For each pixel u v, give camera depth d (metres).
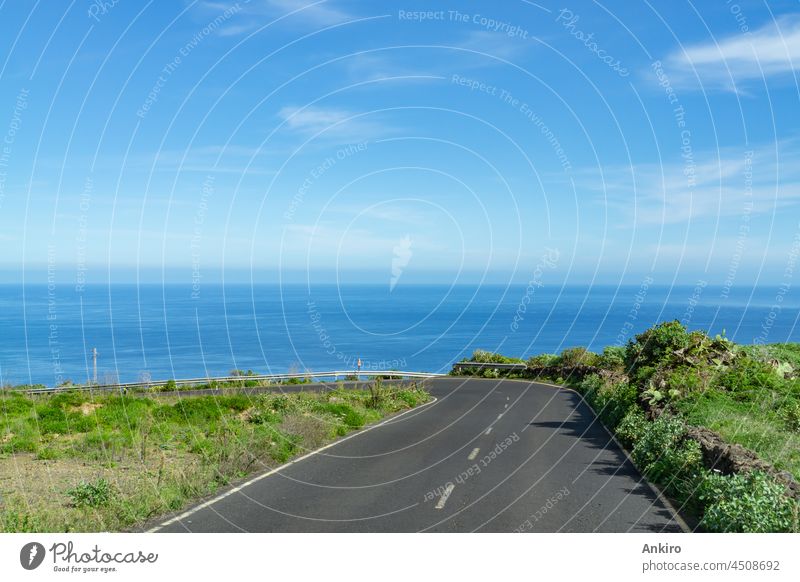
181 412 19.06
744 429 13.23
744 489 8.20
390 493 10.33
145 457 13.56
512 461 13.48
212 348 153.00
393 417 23.05
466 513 9.03
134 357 138.62
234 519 8.70
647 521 8.66
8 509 8.87
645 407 18.11
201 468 11.52
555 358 44.91
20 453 14.16
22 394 22.16
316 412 20.47
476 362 49.75
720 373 19.77
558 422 21.22
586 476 11.84
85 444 14.63
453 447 15.54
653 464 11.88
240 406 20.45
